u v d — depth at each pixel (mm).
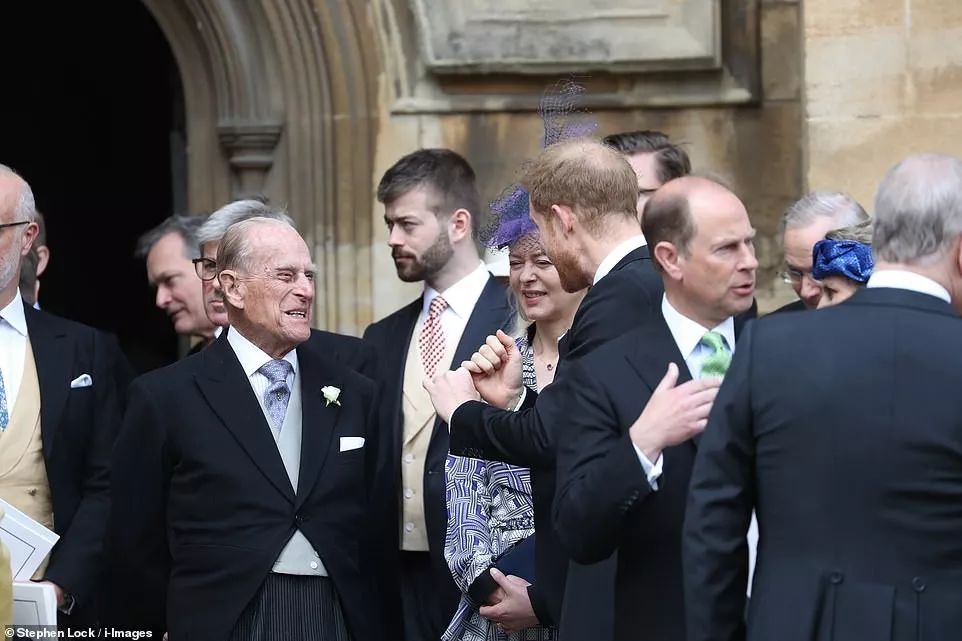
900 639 6871
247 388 9523
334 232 14039
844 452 7035
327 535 9445
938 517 6957
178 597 9312
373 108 14000
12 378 10758
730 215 7723
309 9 13781
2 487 10539
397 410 11562
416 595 11453
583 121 10391
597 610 8047
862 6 12617
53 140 17031
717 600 7180
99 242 17062
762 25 13828
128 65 16844
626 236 8414
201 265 11414
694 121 13922
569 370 8008
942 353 7043
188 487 9375
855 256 8695
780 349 7250
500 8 13797
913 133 12594
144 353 17141
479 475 9891
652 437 7402
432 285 11812
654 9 13680
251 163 14086
